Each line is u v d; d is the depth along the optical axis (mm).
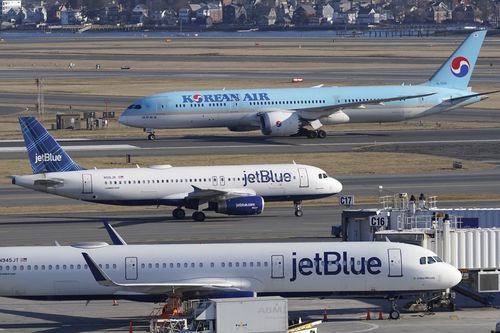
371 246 184125
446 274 183250
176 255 181250
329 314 191000
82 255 180875
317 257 181625
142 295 181250
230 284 179125
